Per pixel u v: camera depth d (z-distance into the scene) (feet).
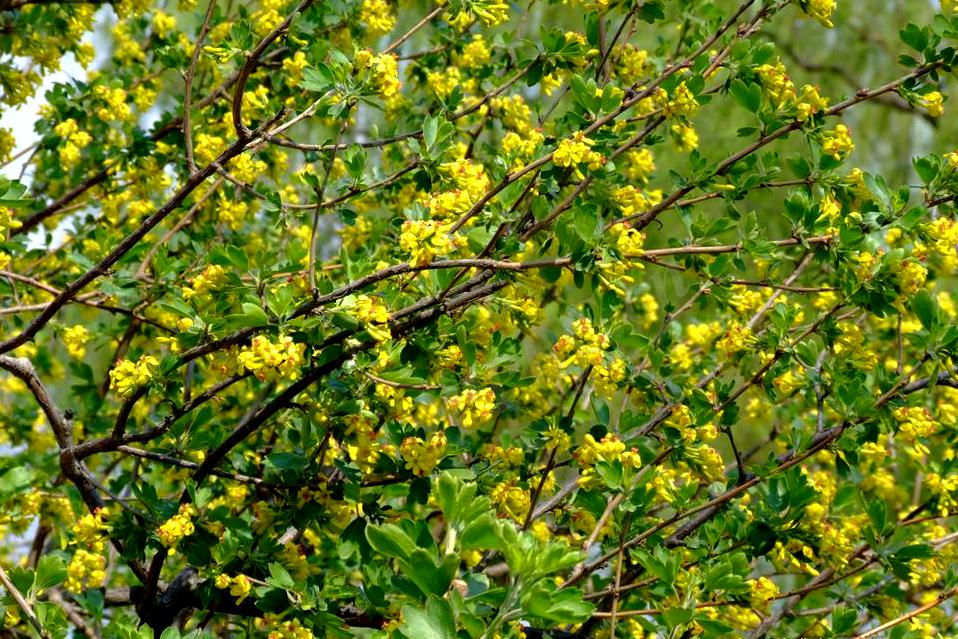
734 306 9.89
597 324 8.69
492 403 7.77
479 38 12.54
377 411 8.57
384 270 7.86
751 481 8.99
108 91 12.42
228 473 8.89
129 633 7.89
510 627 6.66
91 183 12.70
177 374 8.93
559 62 10.21
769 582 8.68
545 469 8.95
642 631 10.33
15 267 13.93
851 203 9.52
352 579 12.44
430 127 9.09
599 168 8.68
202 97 13.80
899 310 9.05
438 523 11.47
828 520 10.11
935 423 9.21
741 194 9.52
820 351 10.77
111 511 9.22
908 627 9.87
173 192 12.87
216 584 8.32
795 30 26.94
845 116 26.32
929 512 10.61
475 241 8.47
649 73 12.06
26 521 12.13
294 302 7.97
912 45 9.37
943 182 9.20
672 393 9.95
